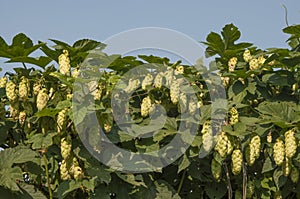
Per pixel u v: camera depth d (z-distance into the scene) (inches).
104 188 66.8
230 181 72.4
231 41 75.6
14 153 65.0
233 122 66.6
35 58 67.9
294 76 74.2
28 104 68.2
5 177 64.2
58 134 65.3
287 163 67.0
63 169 65.3
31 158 64.8
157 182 68.8
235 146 66.6
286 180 68.7
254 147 66.4
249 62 72.6
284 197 71.2
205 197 72.8
